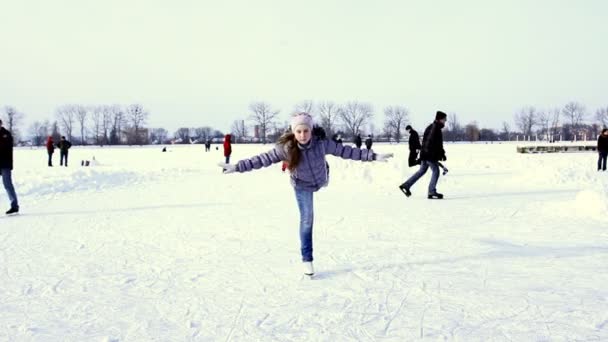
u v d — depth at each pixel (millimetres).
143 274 4410
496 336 2908
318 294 3785
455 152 36062
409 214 7523
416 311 3367
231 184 13711
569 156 26953
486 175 14500
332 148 4254
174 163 26766
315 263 4715
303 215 4305
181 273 4430
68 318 3326
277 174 17172
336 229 6391
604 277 4059
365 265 4602
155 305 3578
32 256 5109
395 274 4281
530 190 10570
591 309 3320
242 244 5652
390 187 11523
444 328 3053
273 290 3900
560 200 8781
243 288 3965
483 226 6430
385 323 3160
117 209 8688
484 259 4711
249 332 3053
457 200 9109
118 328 3141
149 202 9680
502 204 8453
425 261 4691
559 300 3512
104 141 96062
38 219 7574
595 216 6961
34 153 44062
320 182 4305
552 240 5504
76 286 4055
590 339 2836
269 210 8453
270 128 97625
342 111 101750
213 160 29812
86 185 12828
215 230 6555
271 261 4848
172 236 6156
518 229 6184
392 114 100250
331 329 3076
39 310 3488
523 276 4133
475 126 97250
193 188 12625
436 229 6273
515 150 40156
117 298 3742
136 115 95250
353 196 9992
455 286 3900
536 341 2824
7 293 3877
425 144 9281
